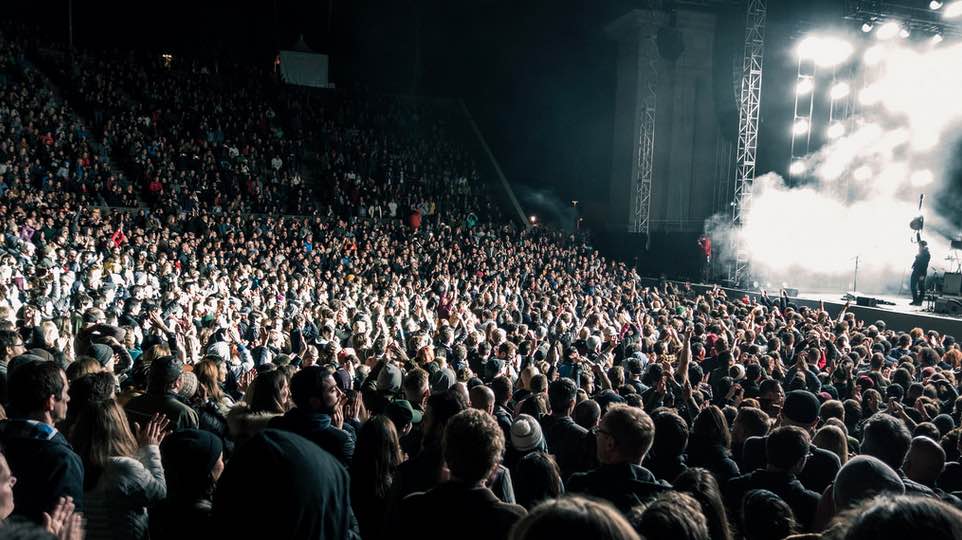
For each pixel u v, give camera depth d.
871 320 23.23
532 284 23.69
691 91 33.59
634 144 33.00
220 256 22.23
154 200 28.48
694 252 30.77
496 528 2.76
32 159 27.31
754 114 30.77
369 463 3.98
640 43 32.62
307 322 12.30
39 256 18.27
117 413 3.70
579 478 3.71
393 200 34.25
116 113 32.50
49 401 3.59
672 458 4.52
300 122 37.31
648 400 7.64
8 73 32.16
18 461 3.10
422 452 3.81
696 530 2.20
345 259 25.42
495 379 6.67
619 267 29.64
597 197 35.88
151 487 3.41
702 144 33.94
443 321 14.16
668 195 33.66
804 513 3.87
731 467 4.77
